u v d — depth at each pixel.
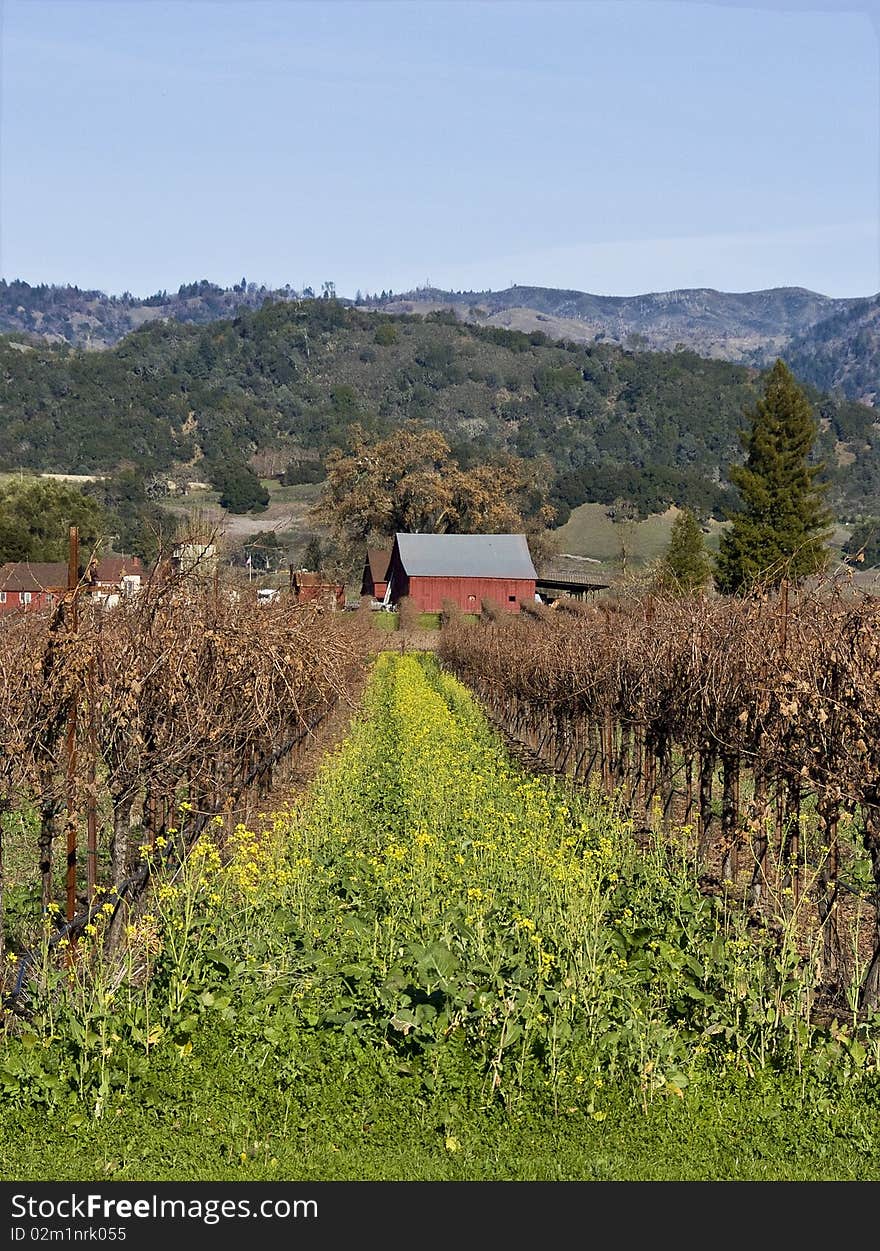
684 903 11.15
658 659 15.12
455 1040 7.90
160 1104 7.43
